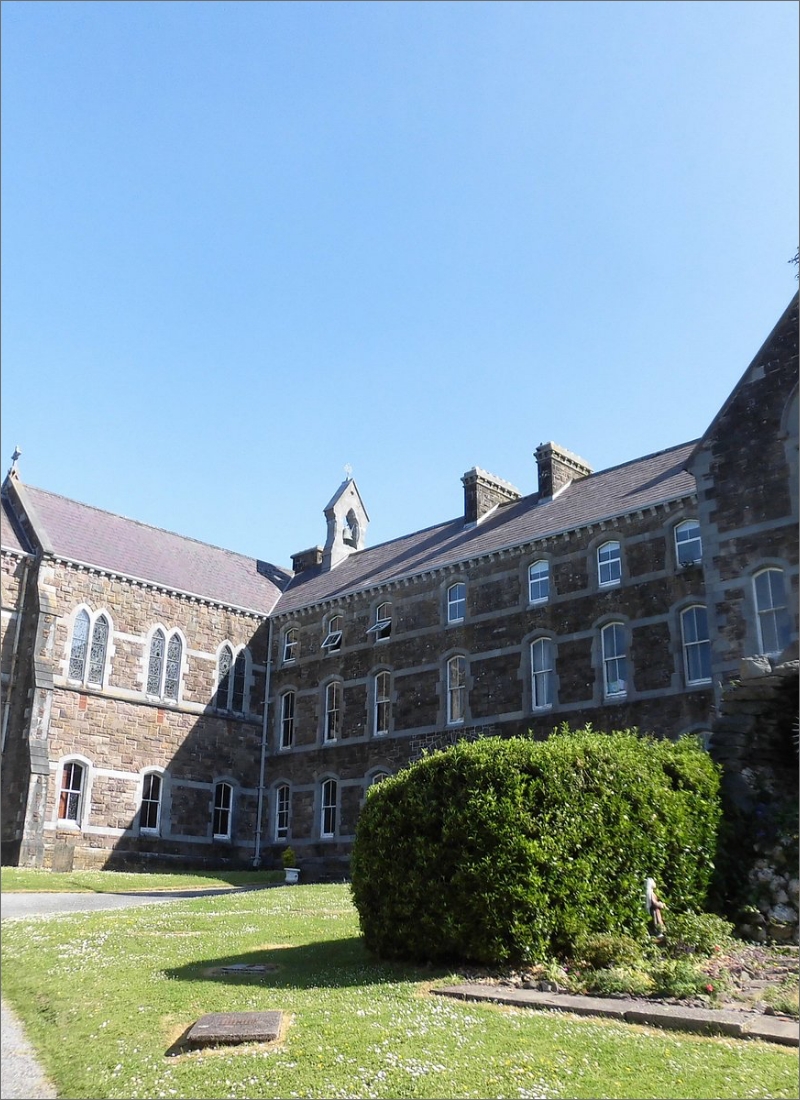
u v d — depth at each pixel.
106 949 15.28
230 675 39.84
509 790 12.74
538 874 12.38
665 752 14.77
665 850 13.62
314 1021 10.09
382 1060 8.75
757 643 22.33
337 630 38.84
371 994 11.27
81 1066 9.58
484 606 32.66
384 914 13.49
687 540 27.75
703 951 12.28
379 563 39.62
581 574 29.95
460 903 12.58
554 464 34.53
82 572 35.41
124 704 35.66
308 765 37.62
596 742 13.99
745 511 23.28
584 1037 9.18
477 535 35.31
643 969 11.55
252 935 16.30
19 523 35.81
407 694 34.50
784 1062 8.33
